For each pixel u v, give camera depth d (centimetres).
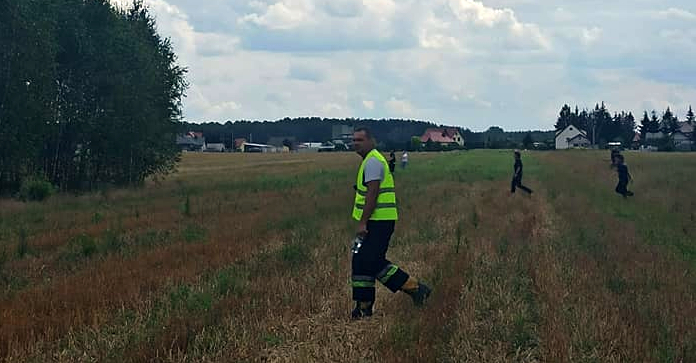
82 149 3222
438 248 1104
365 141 747
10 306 744
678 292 807
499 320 676
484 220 1533
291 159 8181
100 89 3161
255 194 2400
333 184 2927
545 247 1111
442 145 11788
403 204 1923
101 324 667
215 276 874
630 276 892
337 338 640
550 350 590
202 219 1580
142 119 3222
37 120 2712
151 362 568
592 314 691
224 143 15138
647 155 6662
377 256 726
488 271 908
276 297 771
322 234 1270
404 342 606
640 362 572
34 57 2667
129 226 1473
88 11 3136
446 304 732
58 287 831
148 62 3262
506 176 3453
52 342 626
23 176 2748
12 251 1137
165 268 952
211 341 612
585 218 1552
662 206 1847
